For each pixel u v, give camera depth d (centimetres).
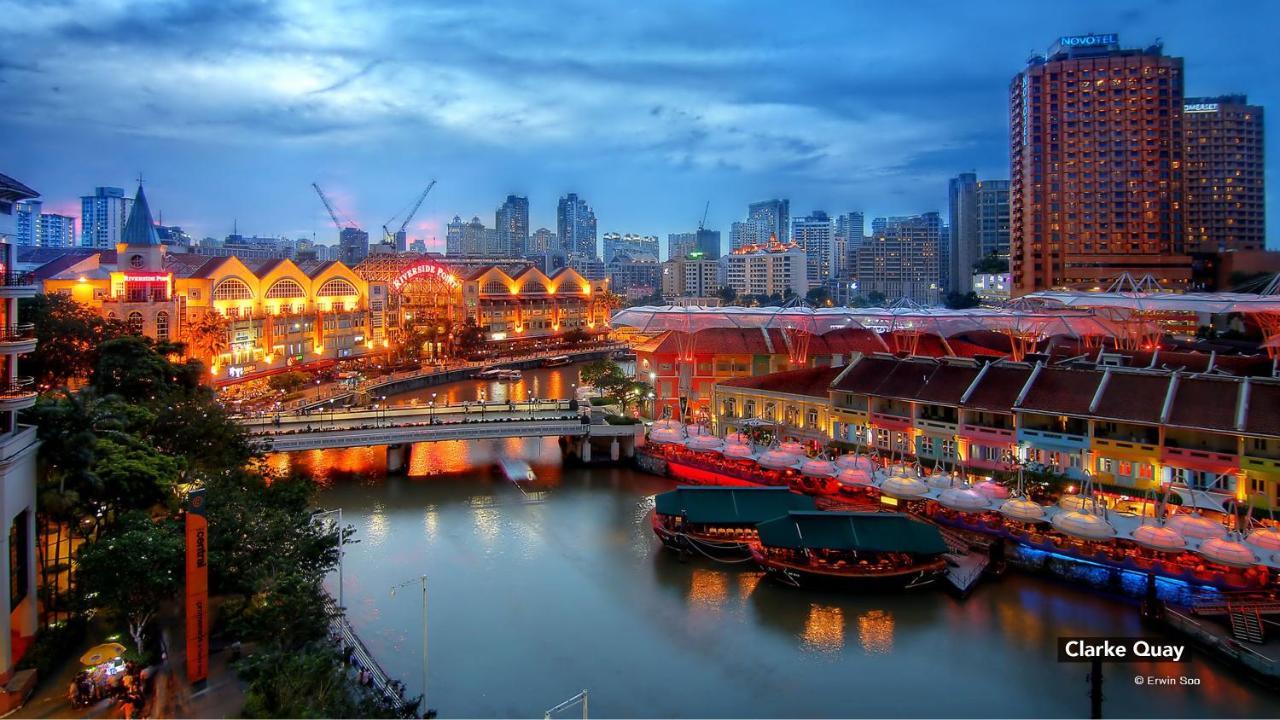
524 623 6994
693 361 13438
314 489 8038
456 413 13162
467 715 5650
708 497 8638
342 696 4706
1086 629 6825
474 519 9694
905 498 8862
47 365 9450
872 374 10950
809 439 11338
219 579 5678
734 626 6938
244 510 6231
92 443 5747
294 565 5831
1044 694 5888
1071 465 8931
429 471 11881
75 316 10150
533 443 13662
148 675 5166
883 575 7431
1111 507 8338
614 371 16050
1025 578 7856
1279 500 7688
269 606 5288
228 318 16662
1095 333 15388
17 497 4994
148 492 6078
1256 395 8100
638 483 11288
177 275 16900
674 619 7069
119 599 5150
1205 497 7856
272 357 18000
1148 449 8412
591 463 12269
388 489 10956
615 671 6234
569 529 9350
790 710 5728
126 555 5119
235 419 9838
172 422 7706
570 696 5900
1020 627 6875
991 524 8225
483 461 12488
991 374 9906
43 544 5981
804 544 7519
